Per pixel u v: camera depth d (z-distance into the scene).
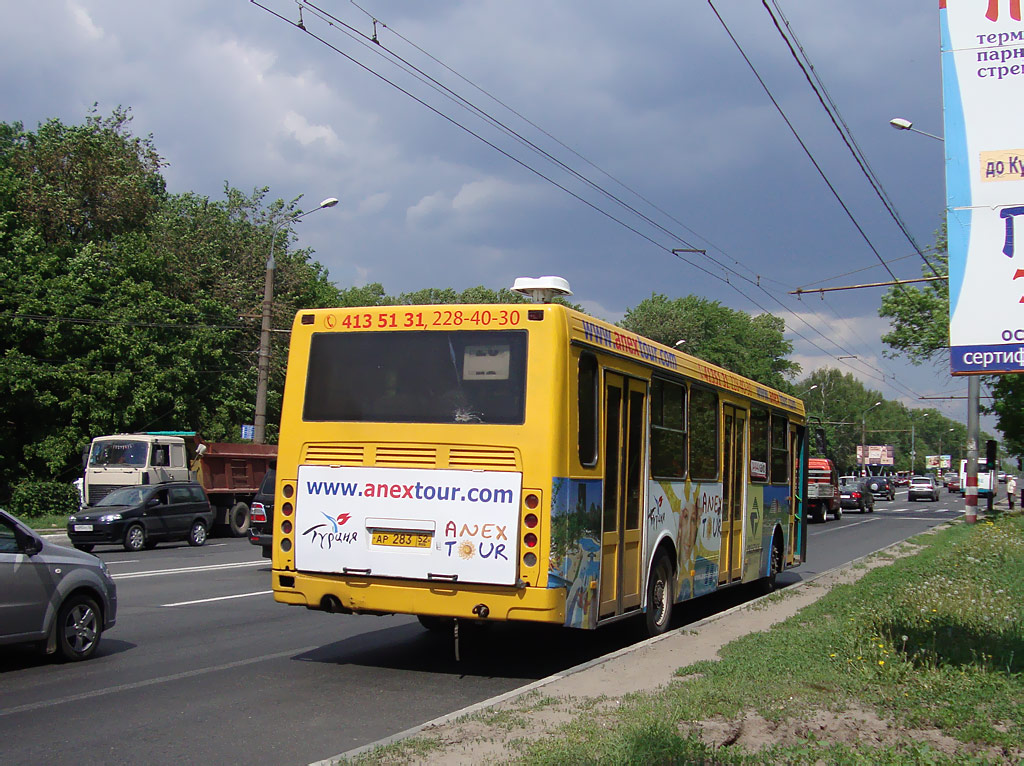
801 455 17.38
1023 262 7.26
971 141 7.44
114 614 9.36
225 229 45.31
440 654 9.52
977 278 7.36
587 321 8.63
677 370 10.89
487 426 8.02
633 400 9.62
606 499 8.86
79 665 8.73
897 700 6.74
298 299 45.50
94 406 32.47
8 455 33.03
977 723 6.09
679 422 11.02
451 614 7.94
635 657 8.61
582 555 8.26
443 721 6.19
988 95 7.43
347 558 8.27
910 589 12.80
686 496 11.16
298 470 8.55
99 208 39.38
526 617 7.73
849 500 49.50
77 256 35.12
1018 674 7.54
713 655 8.70
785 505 16.09
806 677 7.50
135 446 26.59
